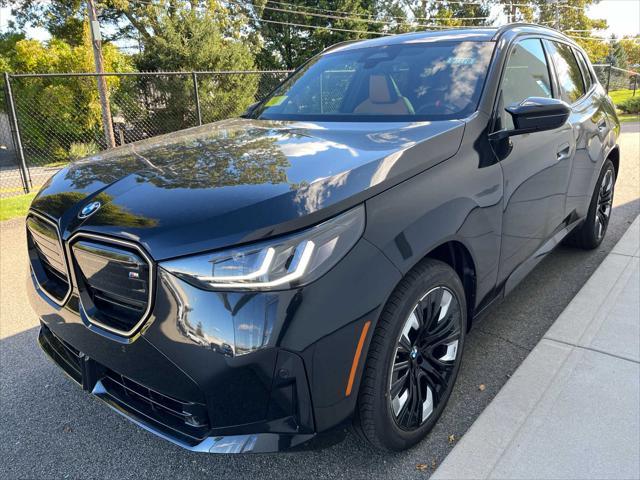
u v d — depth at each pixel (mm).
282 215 1643
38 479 2146
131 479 2139
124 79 20641
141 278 1695
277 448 1710
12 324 3576
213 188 1824
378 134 2324
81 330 1932
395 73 2969
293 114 3100
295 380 1671
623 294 3463
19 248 5375
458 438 2275
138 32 28250
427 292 2033
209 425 1738
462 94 2637
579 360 2738
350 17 39562
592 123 3760
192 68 24469
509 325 3217
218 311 1601
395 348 1923
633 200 5938
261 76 21844
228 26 31359
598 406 2379
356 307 1730
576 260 4195
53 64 22875
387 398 1941
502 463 2068
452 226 2086
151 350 1711
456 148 2264
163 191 1867
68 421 2527
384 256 1809
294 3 39031
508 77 2818
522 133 2490
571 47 4020
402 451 2186
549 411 2357
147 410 1935
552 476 1994
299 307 1625
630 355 2766
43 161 20609
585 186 3742
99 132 21938
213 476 2137
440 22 50594
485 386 2621
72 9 25609
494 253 2496
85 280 1920
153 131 20688
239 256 1593
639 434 2195
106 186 2033
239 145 2338
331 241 1691
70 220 1932
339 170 1865
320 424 1761
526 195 2750
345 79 3145
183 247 1627
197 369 1650
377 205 1844
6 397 2723
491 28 3193
